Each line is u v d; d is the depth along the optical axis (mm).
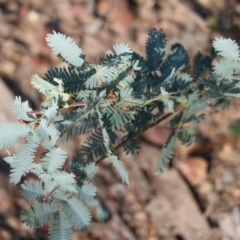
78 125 270
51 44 240
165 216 586
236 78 265
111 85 245
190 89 315
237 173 605
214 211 583
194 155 611
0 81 674
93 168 258
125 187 604
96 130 293
